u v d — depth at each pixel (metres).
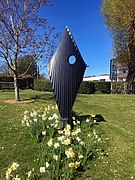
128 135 6.11
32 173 3.72
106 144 5.20
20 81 26.61
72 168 3.63
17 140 5.14
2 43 10.42
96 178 3.73
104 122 7.40
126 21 19.88
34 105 10.05
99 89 21.80
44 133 4.73
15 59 11.05
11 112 8.12
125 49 21.59
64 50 5.84
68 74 5.84
